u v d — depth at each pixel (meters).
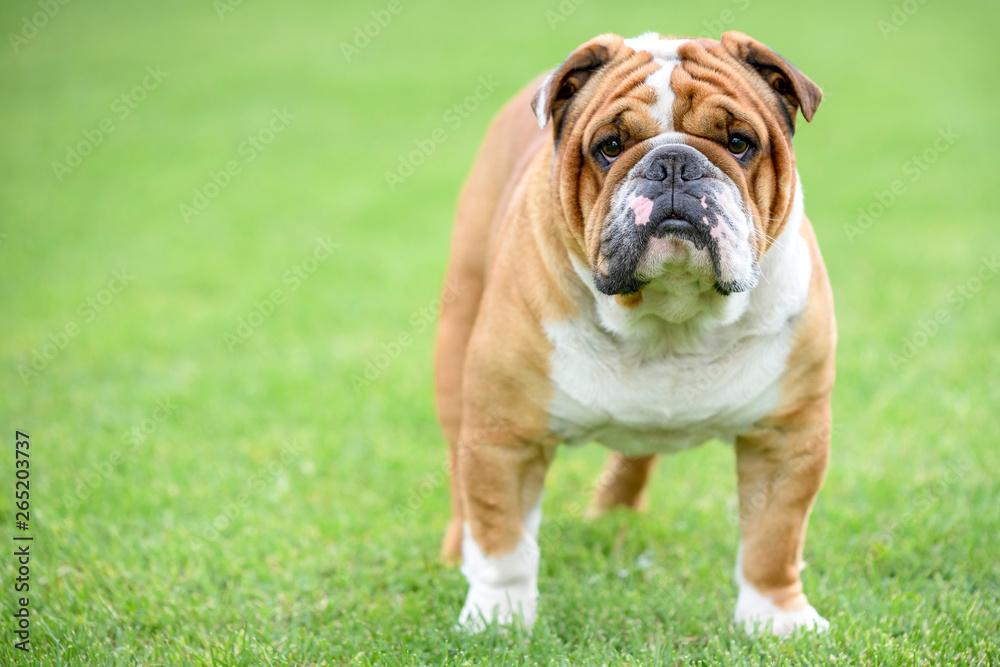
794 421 4.96
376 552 6.15
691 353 4.80
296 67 24.72
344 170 17.20
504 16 29.44
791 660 4.78
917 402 7.82
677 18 26.06
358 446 7.80
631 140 4.50
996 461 6.83
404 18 30.12
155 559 6.05
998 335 9.02
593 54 4.86
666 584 5.67
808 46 24.42
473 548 5.30
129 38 28.44
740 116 4.43
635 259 4.30
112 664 4.89
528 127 6.18
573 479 7.35
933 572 5.75
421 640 5.07
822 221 13.23
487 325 5.02
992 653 4.73
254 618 5.38
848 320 9.79
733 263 4.28
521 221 5.01
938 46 24.42
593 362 4.83
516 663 4.71
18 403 8.54
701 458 7.50
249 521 6.57
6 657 4.88
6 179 16.64
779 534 5.05
